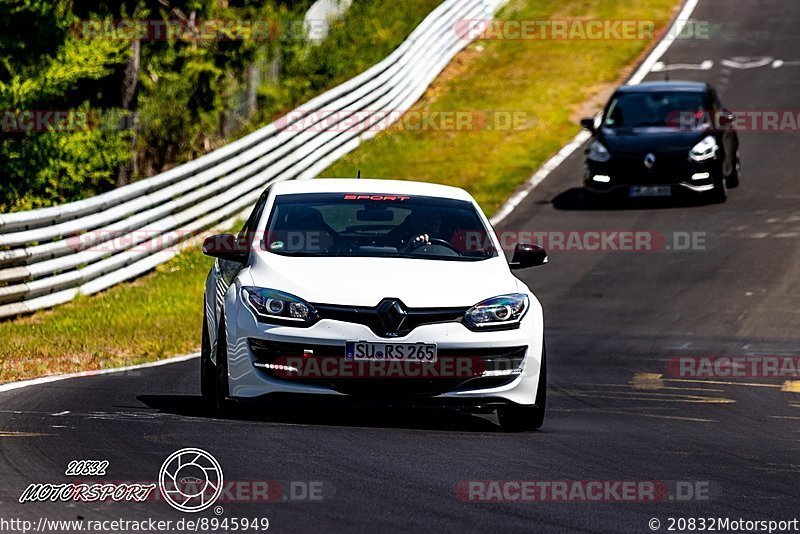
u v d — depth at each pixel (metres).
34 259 55.25
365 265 28.91
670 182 75.00
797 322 52.56
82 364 41.03
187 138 102.00
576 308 56.38
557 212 77.38
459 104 108.56
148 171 101.19
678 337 49.94
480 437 27.97
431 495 21.52
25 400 31.53
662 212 76.25
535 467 24.48
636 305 56.62
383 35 129.50
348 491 21.45
